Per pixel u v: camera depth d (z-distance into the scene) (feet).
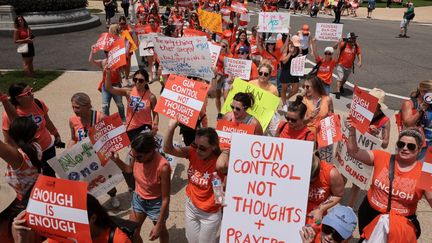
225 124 14.90
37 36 66.13
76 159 13.97
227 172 12.07
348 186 21.24
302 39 42.93
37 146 13.92
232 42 37.04
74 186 8.71
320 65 31.55
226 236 11.59
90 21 76.38
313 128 17.80
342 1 104.53
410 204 11.84
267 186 11.27
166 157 18.54
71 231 9.00
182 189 20.56
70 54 53.72
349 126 14.08
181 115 14.10
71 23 71.87
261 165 11.29
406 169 11.89
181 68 16.24
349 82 44.39
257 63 35.86
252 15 110.42
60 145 18.78
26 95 16.55
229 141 14.79
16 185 13.41
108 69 20.22
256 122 15.93
